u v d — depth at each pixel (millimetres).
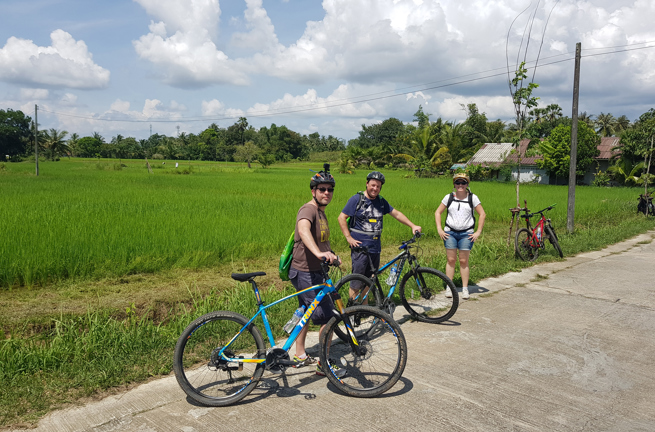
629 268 8633
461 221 6469
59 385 3873
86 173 44656
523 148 43594
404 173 55844
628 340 4984
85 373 4051
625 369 4242
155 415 3457
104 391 3844
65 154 107062
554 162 39625
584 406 3549
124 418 3406
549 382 3967
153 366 4262
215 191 23594
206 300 5781
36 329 5262
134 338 4734
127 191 22078
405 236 11523
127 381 4000
